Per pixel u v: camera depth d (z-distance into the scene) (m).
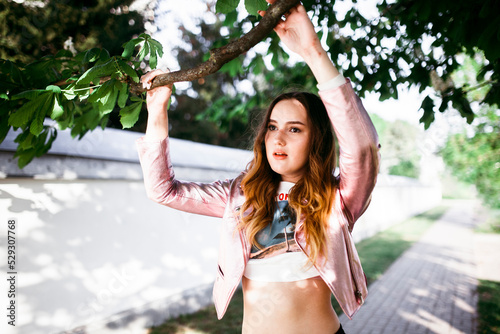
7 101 1.55
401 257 10.12
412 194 22.39
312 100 1.45
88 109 2.18
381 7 2.93
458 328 5.29
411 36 2.63
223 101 5.75
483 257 10.33
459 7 1.99
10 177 3.33
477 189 13.30
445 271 8.73
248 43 1.15
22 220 3.57
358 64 3.15
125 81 1.35
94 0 6.55
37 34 5.52
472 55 2.95
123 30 7.63
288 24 1.19
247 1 1.17
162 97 1.48
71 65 1.72
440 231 15.34
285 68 4.41
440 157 11.84
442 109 2.97
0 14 5.11
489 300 6.54
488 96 2.74
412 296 6.81
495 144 9.80
